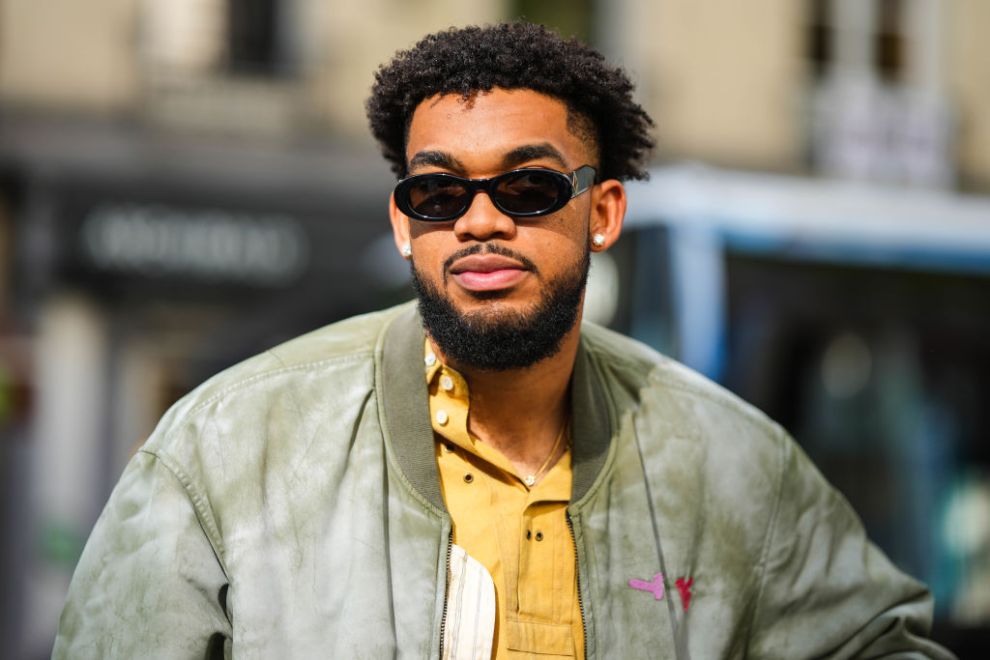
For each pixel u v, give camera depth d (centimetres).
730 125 1409
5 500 1109
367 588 194
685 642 212
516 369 203
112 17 1254
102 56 1252
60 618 197
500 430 212
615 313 573
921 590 240
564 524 209
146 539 193
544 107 204
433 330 203
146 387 1217
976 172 1499
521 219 200
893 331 594
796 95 1429
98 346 1206
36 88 1233
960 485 585
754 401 566
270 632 190
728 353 565
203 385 209
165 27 1270
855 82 1453
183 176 1258
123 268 1223
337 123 1310
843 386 583
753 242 579
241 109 1284
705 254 565
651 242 569
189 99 1271
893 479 579
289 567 194
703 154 1392
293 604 192
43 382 1166
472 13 1338
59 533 1083
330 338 219
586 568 206
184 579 192
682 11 1393
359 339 218
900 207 611
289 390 206
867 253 597
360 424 206
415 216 202
